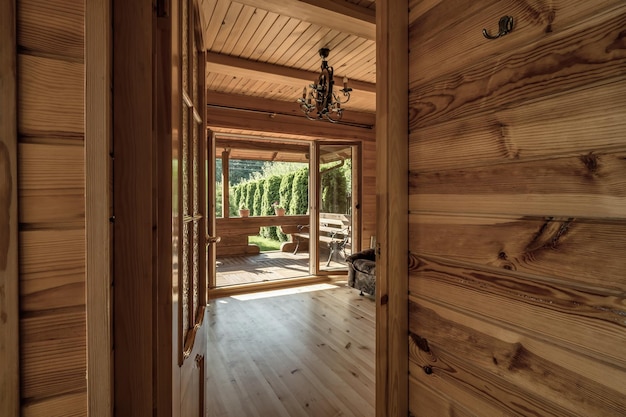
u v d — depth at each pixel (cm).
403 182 114
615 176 61
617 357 61
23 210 50
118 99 61
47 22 52
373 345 280
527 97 76
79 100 54
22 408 51
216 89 429
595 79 64
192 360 114
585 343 66
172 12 73
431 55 105
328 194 550
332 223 554
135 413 62
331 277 527
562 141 69
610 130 62
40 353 52
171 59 73
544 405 73
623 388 60
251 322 338
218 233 739
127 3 62
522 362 77
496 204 84
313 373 233
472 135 90
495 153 84
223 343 285
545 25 72
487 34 85
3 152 49
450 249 98
